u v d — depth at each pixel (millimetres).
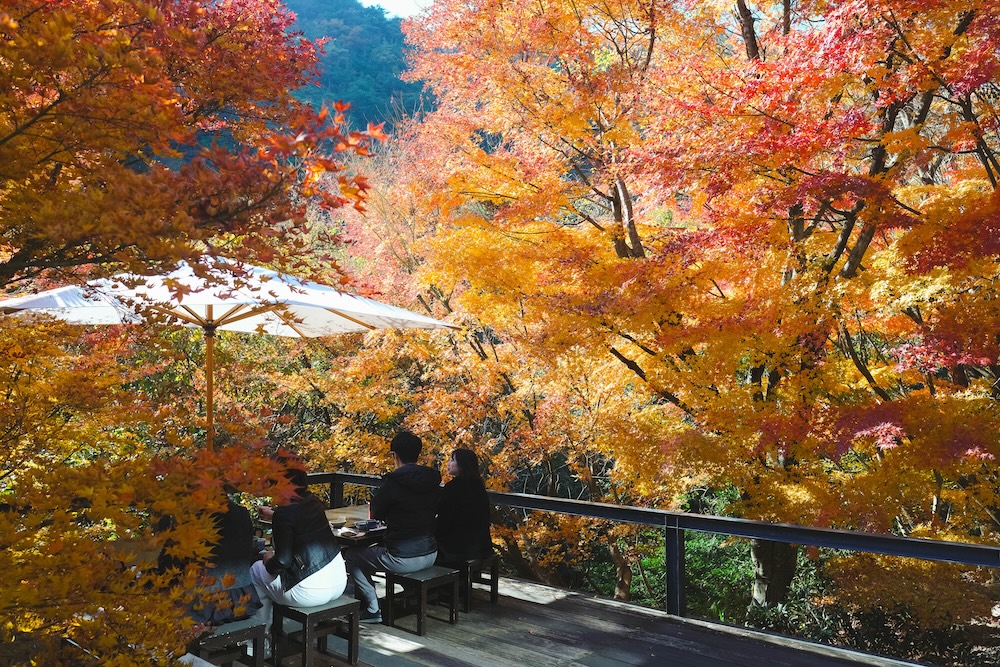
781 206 6375
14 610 2135
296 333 6324
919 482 6789
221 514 3922
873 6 5602
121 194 2018
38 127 2195
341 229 13484
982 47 5465
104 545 2236
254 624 3977
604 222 10727
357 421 13266
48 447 2998
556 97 8680
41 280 3146
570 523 11383
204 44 2869
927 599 7094
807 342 7156
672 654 4715
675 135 6652
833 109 6961
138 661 2199
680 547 5496
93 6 2293
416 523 5176
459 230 9109
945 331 6254
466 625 5250
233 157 2104
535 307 8148
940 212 6094
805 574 9820
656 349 8242
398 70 28266
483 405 11383
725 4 8484
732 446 6867
